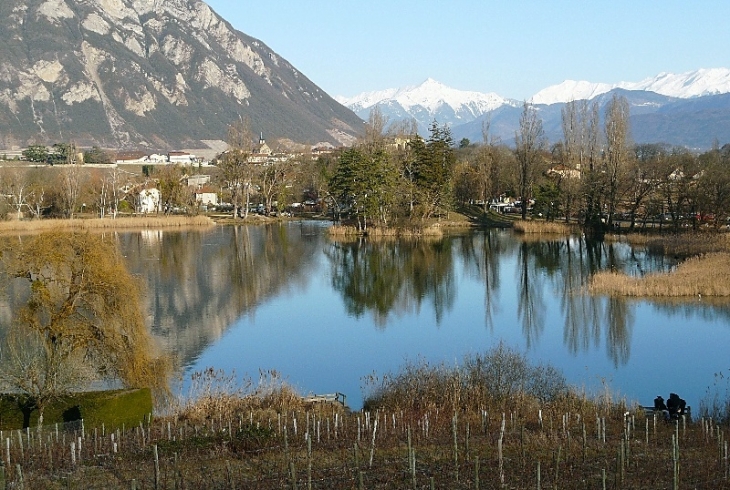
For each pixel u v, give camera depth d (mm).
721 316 59156
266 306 65438
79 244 33156
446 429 31547
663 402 36281
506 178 149375
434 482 25188
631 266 84188
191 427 31906
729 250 81875
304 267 87375
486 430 31453
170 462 27625
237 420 32625
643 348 50656
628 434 29969
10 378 31469
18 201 126812
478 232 124250
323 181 153000
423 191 122000
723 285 66375
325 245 107812
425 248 104312
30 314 31891
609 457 28062
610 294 68188
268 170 154500
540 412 31984
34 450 28375
